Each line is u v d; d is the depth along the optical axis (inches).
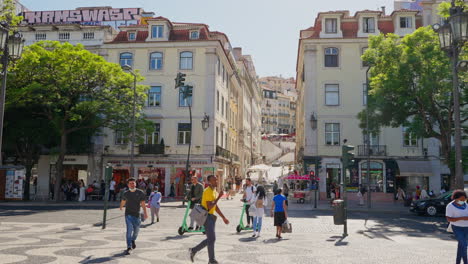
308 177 1165.1
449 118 884.6
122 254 330.0
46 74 1050.1
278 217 456.4
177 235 466.9
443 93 865.5
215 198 292.4
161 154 1352.1
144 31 1457.9
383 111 943.0
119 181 1382.9
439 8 764.0
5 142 1160.2
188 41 1393.9
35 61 1003.3
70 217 684.7
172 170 1352.1
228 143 1731.1
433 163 1284.4
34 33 1453.0
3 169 1080.8
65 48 1082.7
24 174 1102.4
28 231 482.0
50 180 1398.9
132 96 1136.8
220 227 575.5
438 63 834.8
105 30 1443.2
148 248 364.5
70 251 340.8
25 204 1003.9
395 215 840.9
